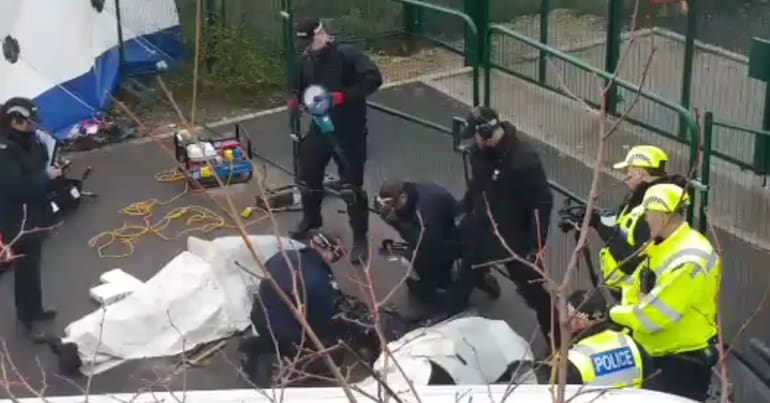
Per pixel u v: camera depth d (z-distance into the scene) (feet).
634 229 19.66
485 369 19.06
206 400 12.61
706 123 22.03
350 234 28.48
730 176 31.17
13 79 32.99
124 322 23.71
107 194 31.30
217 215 29.94
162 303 24.14
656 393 12.76
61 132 34.30
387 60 38.14
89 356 23.36
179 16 39.68
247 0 39.60
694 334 19.16
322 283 20.29
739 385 21.36
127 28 37.91
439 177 30.76
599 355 16.92
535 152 22.54
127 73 37.99
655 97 23.49
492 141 22.31
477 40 28.60
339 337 20.62
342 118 26.68
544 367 19.99
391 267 26.55
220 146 31.24
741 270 26.40
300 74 27.02
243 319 24.56
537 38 35.70
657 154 20.67
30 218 23.91
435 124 32.19
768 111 30.78
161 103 36.70
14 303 25.80
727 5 33.09
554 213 27.96
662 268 19.01
